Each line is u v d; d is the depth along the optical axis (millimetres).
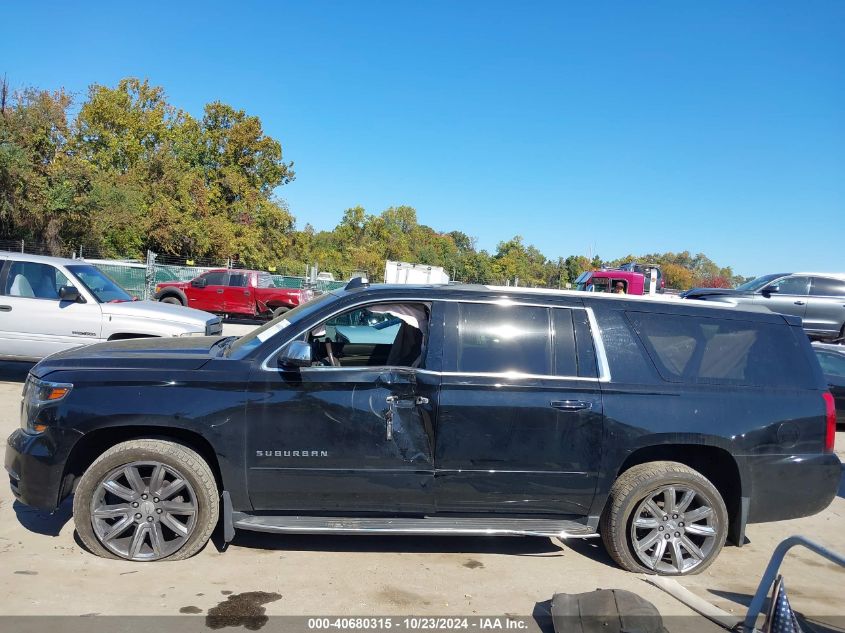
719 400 4461
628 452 4367
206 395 4191
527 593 4113
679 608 3994
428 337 4395
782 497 4527
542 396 4316
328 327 5230
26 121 28047
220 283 24078
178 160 40688
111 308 9000
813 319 15711
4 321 8820
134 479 4180
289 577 4141
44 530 4664
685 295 16938
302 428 4211
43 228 28984
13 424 7355
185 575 4078
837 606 4148
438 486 4289
